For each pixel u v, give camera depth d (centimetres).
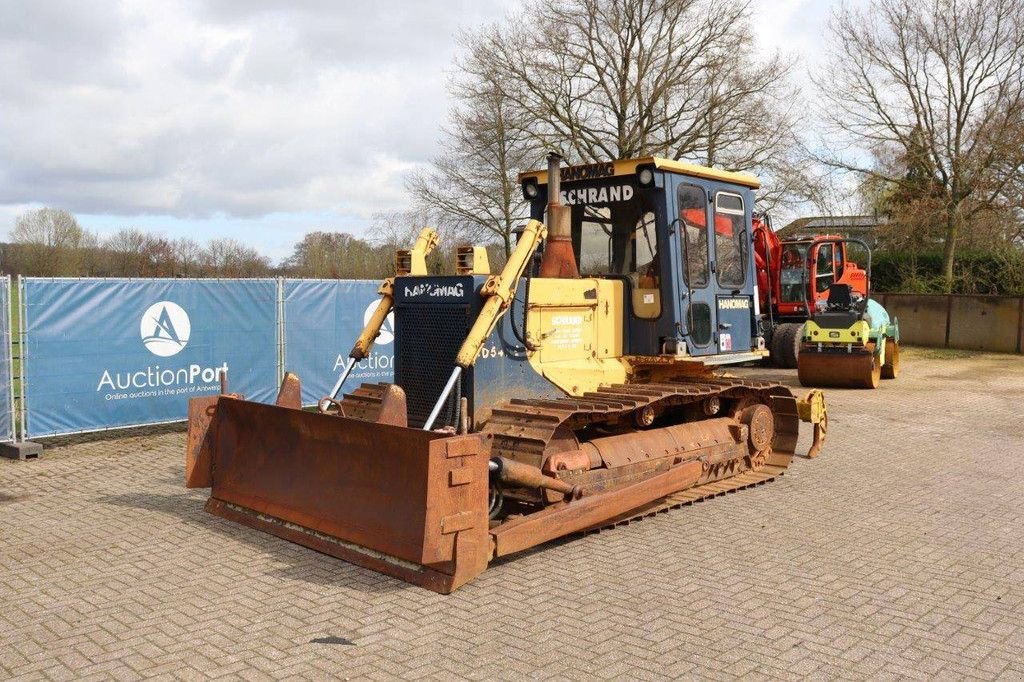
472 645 443
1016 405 1379
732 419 833
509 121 2489
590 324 729
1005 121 2578
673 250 738
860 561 585
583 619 479
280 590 521
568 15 2480
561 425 636
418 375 668
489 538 539
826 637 455
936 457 959
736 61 2477
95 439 1031
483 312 616
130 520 677
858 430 1141
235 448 675
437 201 2606
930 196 2752
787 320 2100
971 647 444
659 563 580
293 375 684
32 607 495
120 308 1000
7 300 924
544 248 737
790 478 852
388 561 545
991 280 2767
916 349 2481
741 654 433
